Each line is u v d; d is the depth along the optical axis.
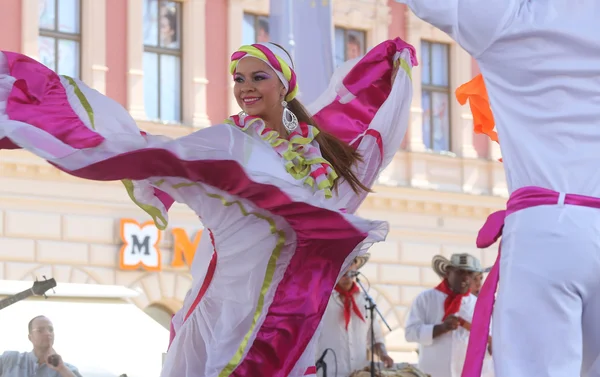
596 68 3.70
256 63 4.16
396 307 21.33
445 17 3.86
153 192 4.07
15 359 7.30
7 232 17.47
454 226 22.11
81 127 3.80
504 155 3.86
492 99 3.88
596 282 3.57
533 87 3.78
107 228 18.25
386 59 4.75
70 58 18.38
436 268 8.73
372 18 21.53
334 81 4.82
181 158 3.76
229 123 4.13
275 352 3.96
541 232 3.61
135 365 7.88
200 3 19.53
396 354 21.14
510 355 3.60
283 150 4.08
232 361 3.92
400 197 21.41
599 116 3.69
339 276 4.11
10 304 7.73
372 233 4.05
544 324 3.57
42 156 3.65
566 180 3.68
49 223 17.81
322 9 5.75
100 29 18.53
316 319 4.02
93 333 8.03
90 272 18.05
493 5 3.79
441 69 22.41
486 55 3.86
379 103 4.79
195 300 4.13
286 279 4.02
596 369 3.69
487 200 22.28
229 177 3.85
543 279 3.58
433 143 22.23
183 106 19.41
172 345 4.13
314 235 4.00
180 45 19.52
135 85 18.73
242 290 3.98
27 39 17.89
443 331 8.33
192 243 18.78
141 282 18.44
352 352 8.42
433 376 8.52
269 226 3.98
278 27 5.83
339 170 4.37
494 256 22.50
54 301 8.33
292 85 4.23
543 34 3.75
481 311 3.78
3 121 3.70
